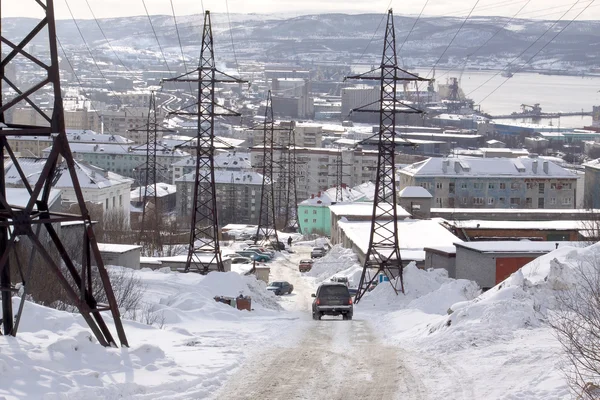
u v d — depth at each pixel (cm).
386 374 2042
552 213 12519
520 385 1809
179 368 1989
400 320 3862
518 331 2561
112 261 6862
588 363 1797
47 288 3484
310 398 1756
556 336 2325
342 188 18838
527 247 6197
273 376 1998
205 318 3928
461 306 3139
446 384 1903
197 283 5744
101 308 2156
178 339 2616
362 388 1866
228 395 1769
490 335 2516
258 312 5075
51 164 2073
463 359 2238
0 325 2166
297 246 14038
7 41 2075
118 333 2178
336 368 2130
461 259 6438
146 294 4922
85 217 2148
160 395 1714
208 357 2233
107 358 1972
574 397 1598
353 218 12688
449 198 17438
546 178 17462
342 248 10481
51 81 2056
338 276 8244
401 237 9294
